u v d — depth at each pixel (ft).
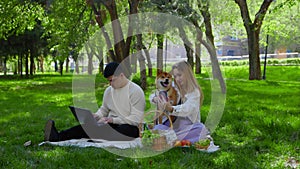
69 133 18.53
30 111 31.55
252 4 87.86
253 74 69.36
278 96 41.55
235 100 38.19
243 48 159.02
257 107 31.83
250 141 18.57
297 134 19.53
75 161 14.80
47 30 55.42
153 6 40.60
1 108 34.12
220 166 14.43
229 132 21.08
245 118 25.55
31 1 51.72
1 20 51.52
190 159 15.10
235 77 88.99
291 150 16.62
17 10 52.47
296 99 37.73
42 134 20.58
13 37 86.43
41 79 95.25
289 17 90.43
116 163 14.73
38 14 54.90
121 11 51.88
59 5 51.67
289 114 26.91
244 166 14.34
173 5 41.60
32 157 15.29
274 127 21.39
